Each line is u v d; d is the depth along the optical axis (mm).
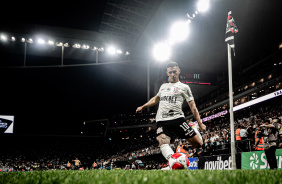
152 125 62344
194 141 3777
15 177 2578
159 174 2400
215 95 42438
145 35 51375
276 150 7512
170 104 3744
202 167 11227
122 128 65312
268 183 1739
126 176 2342
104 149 63812
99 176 2393
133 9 49031
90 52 54812
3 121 56062
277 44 38906
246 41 39719
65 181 1854
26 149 61406
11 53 53438
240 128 11312
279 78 27328
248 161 8477
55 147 63469
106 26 55062
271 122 9531
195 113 3803
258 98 28844
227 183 1649
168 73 3971
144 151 41312
